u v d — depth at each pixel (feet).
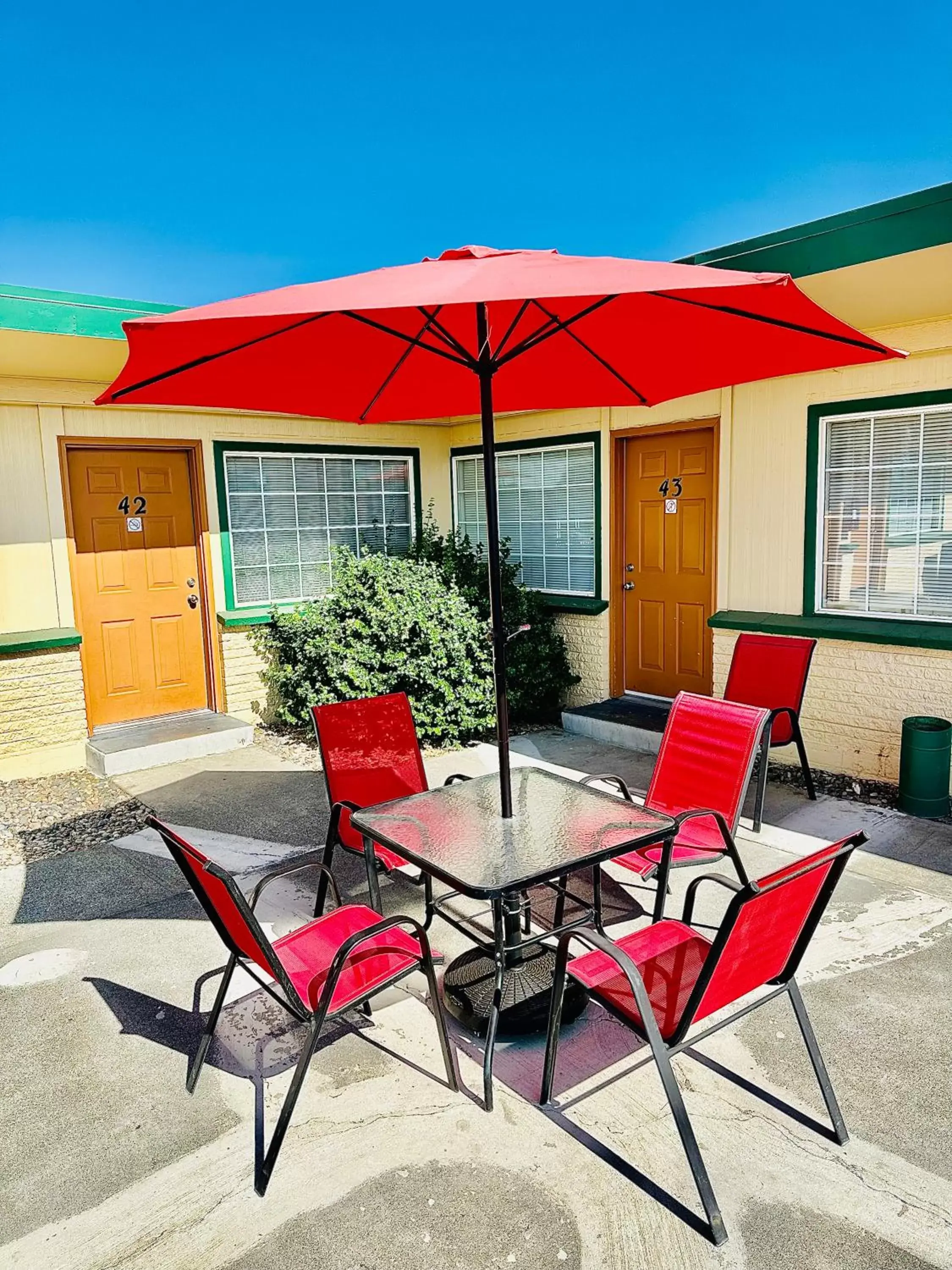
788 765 19.25
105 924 13.12
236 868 15.07
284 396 13.00
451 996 10.33
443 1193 7.54
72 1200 7.66
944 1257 6.70
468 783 11.80
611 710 23.35
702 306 9.80
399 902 13.56
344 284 8.26
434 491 28.55
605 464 23.48
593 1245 6.94
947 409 16.66
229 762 21.44
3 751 20.30
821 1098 8.58
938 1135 8.04
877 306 15.48
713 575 21.71
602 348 12.33
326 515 26.16
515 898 10.50
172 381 10.93
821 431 18.48
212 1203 7.55
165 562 23.44
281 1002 8.30
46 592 21.22
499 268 8.27
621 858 11.76
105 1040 10.08
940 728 16.02
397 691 22.08
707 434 21.38
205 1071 9.45
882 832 15.26
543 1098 8.60
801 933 8.04
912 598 17.75
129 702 23.16
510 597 24.27
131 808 18.30
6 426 20.36
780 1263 6.70
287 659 24.59
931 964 10.94
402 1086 9.04
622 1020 7.73
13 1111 8.87
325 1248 7.02
